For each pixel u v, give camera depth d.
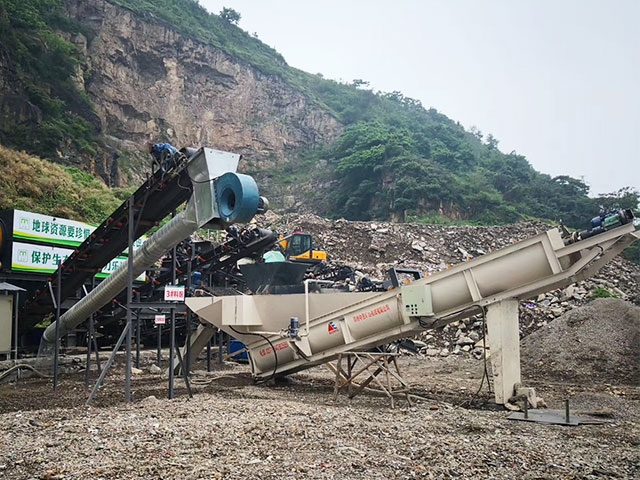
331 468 5.58
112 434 6.99
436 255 33.94
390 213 67.06
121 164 61.19
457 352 19.19
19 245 17.17
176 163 10.41
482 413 9.02
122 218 12.22
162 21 81.06
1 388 12.66
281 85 98.50
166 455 6.00
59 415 8.62
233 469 5.49
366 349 11.51
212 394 11.33
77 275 14.64
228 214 9.34
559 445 6.79
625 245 9.15
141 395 11.26
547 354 15.64
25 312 16.50
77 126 51.44
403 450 6.38
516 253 9.59
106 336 20.73
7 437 6.93
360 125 89.25
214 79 87.25
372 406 9.83
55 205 30.64
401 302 10.63
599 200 69.50
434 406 9.55
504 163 85.06
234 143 86.56
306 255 24.78
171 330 10.63
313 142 95.81
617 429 7.88
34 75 52.03
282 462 5.78
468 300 10.04
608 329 15.75
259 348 12.83
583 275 9.51
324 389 12.30
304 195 82.25
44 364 15.44
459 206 65.62
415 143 82.94
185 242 20.05
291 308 12.15
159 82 77.44
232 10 113.56
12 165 31.41
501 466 5.80
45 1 65.69
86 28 69.56
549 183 78.88
